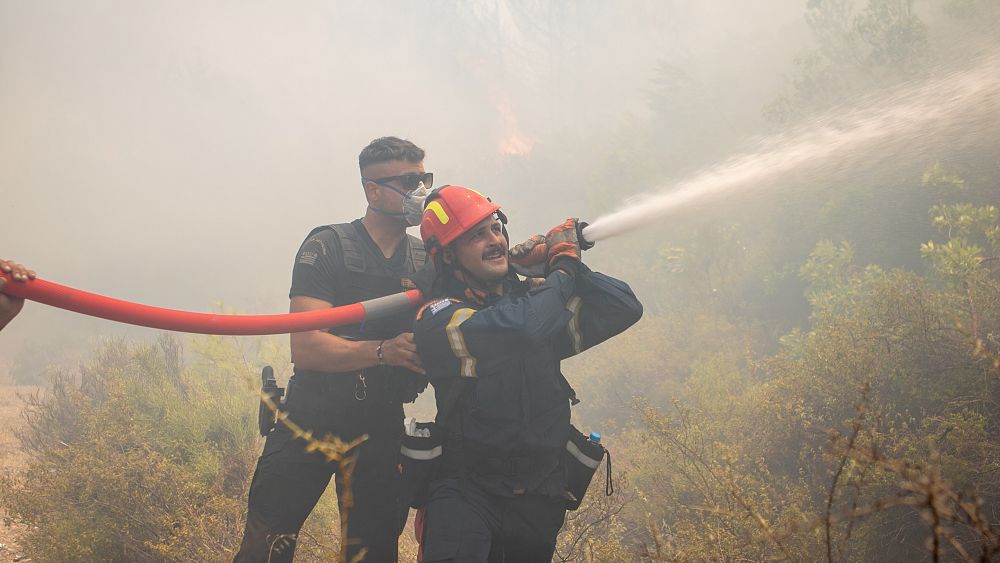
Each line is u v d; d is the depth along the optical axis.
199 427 4.99
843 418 4.30
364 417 3.21
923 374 4.17
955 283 4.83
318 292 3.16
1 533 5.06
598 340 2.62
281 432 3.23
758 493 3.81
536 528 2.48
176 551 3.88
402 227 3.29
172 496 4.25
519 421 2.44
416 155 3.27
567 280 2.49
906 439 3.57
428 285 2.88
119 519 4.26
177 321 2.57
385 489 3.30
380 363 2.93
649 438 4.40
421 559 2.49
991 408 3.82
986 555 1.44
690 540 3.27
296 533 3.24
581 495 2.65
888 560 3.39
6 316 2.32
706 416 4.88
